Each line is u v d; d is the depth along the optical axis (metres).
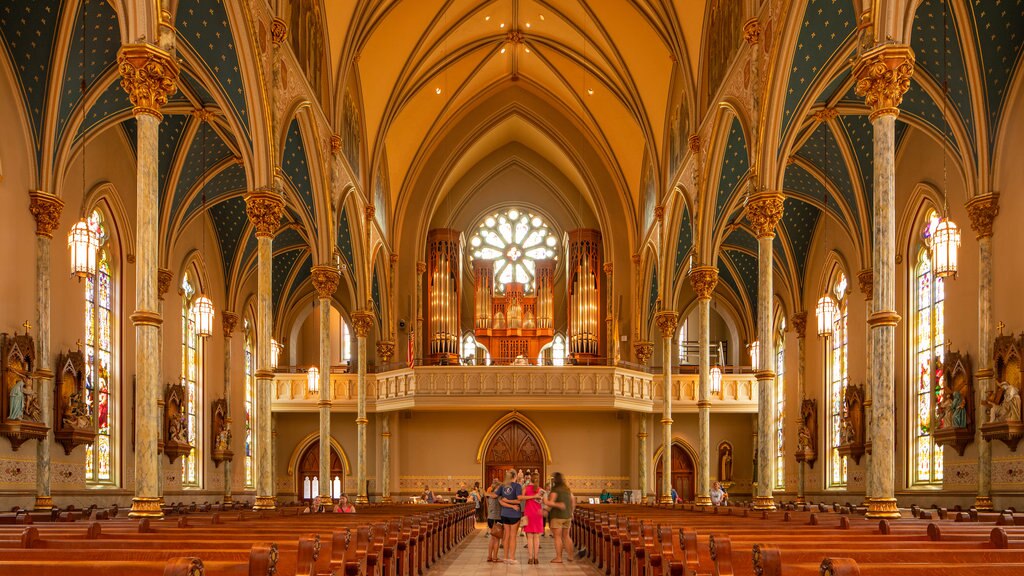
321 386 26.69
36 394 20.03
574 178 42.25
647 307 38.19
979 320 20.42
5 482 18.83
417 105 37.34
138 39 14.53
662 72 31.03
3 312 19.05
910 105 21.88
